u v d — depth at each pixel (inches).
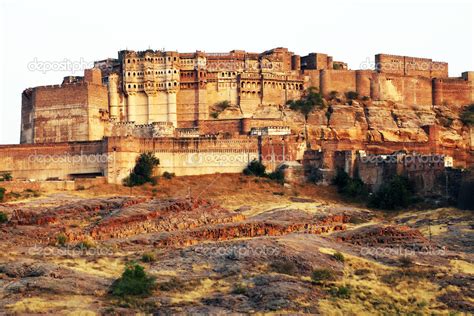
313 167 6127.0
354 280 3526.1
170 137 6033.5
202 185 5802.2
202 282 3368.6
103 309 2982.3
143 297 3174.2
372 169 5910.4
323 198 5802.2
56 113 6653.5
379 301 3282.5
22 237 4178.2
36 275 3361.2
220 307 3070.9
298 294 3230.8
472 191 5167.3
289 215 4881.9
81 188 5575.8
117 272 3526.1
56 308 2965.1
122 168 5753.0
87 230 4323.3
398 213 5403.5
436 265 3863.2
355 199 5787.4
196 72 7032.5
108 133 6683.1
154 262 3683.6
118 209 4677.7
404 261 3890.3
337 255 3804.1
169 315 2962.6
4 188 5295.3
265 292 3225.9
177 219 4566.9
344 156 6067.9
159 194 5570.9
